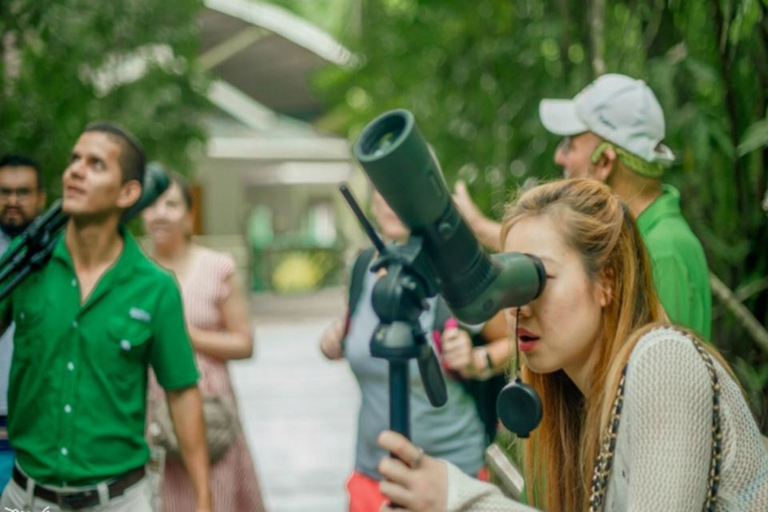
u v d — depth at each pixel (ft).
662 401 8.24
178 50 27.30
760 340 15.93
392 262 7.04
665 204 14.55
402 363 7.09
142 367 15.08
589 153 15.42
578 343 8.86
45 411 14.56
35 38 22.44
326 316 100.12
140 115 26.55
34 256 14.82
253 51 61.62
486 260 7.44
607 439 8.53
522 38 26.23
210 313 21.07
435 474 7.54
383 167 6.64
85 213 14.55
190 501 19.90
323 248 135.85
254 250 133.18
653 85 17.48
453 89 29.91
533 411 8.28
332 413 49.49
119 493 14.64
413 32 32.32
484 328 16.66
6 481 17.15
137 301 14.85
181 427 15.72
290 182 119.96
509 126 26.22
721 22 16.02
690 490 8.09
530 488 10.05
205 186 88.02
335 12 106.73
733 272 16.76
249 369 64.28
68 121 23.24
